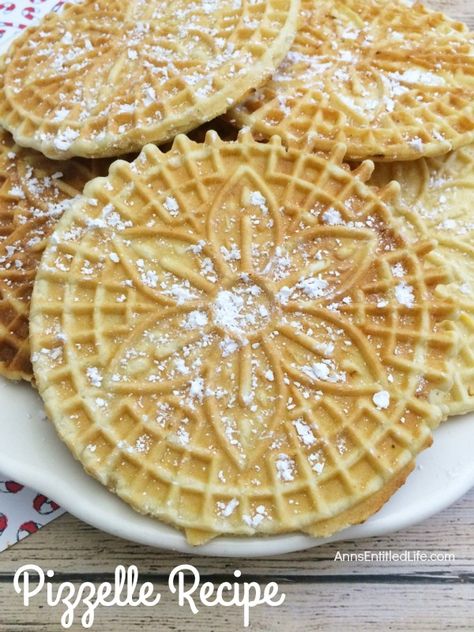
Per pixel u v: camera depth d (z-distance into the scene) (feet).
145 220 0.53
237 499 0.46
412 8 0.71
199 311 0.50
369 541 0.53
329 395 0.48
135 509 0.47
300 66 0.63
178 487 0.46
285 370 0.48
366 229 0.53
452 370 0.50
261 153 0.56
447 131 0.59
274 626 0.51
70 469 0.50
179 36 0.62
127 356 0.49
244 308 0.50
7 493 0.55
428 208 0.60
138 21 0.64
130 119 0.58
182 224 0.53
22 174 0.61
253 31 0.60
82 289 0.52
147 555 0.53
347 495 0.46
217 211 0.53
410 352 0.50
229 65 0.58
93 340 0.50
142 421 0.47
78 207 0.54
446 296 0.52
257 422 0.47
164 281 0.51
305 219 0.53
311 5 0.67
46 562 0.53
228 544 0.47
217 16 0.63
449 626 0.51
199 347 0.49
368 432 0.47
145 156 0.56
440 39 0.66
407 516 0.49
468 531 0.54
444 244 0.58
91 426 0.48
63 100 0.60
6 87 0.63
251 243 0.52
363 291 0.51
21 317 0.55
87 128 0.57
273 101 0.60
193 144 0.56
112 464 0.47
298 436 0.47
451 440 0.52
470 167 0.61
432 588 0.52
